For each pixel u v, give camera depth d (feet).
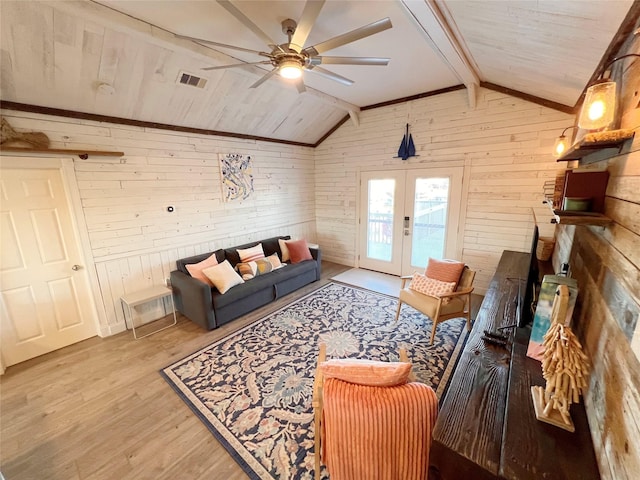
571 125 10.05
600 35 4.50
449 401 4.23
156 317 11.58
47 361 8.86
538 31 5.38
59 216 9.23
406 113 13.76
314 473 5.30
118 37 7.36
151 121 10.69
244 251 13.37
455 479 3.58
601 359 3.44
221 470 5.41
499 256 12.37
